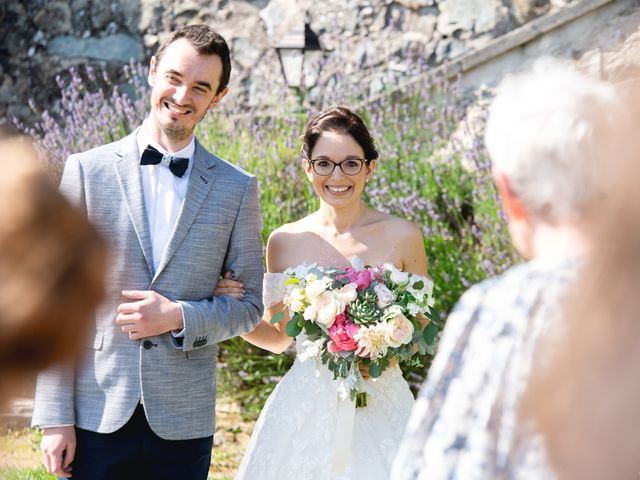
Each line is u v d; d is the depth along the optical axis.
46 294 0.98
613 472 1.33
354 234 3.32
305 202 5.64
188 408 2.95
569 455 1.34
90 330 1.05
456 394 1.44
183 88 2.94
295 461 3.08
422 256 3.37
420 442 1.45
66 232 1.00
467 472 1.38
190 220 2.98
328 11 7.45
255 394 5.34
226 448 4.86
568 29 6.71
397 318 2.96
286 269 3.33
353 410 3.08
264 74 7.32
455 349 1.49
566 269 1.44
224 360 5.46
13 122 7.15
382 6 7.39
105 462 2.87
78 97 7.48
